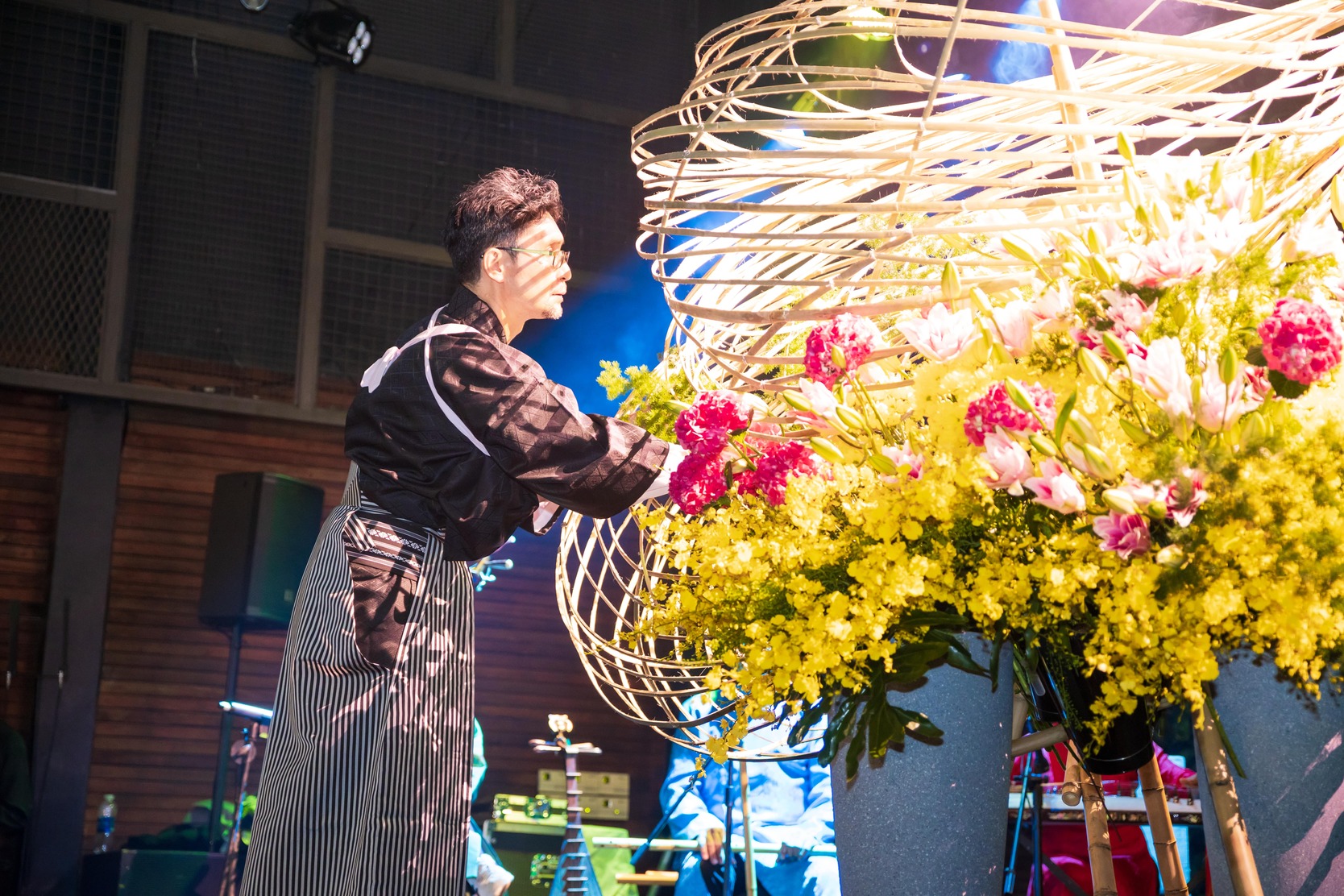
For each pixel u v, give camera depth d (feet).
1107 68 5.27
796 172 4.22
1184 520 3.50
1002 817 4.16
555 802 13.96
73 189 20.49
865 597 3.79
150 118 21.11
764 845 10.69
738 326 5.62
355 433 5.22
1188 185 3.89
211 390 20.94
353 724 4.85
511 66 23.32
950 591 3.89
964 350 3.91
